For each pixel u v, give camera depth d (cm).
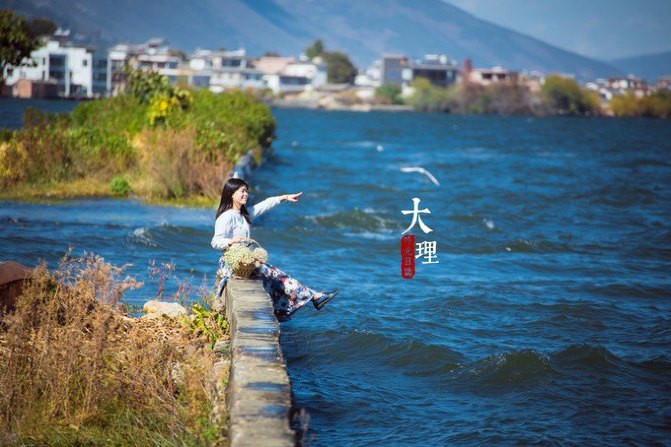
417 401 1313
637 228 3612
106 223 2820
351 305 1909
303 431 1132
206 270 2209
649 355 1571
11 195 3275
